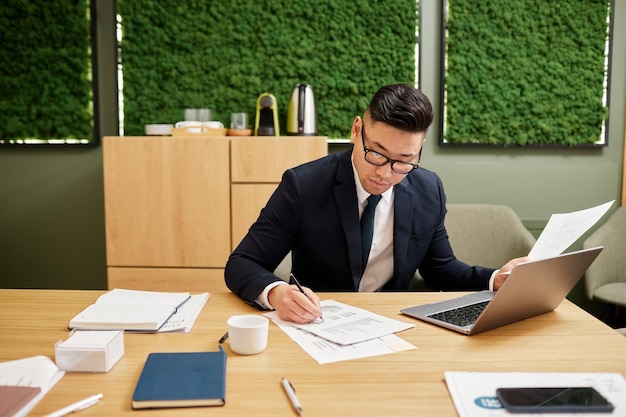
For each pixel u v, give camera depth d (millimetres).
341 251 1435
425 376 859
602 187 2881
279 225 1435
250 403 769
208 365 861
